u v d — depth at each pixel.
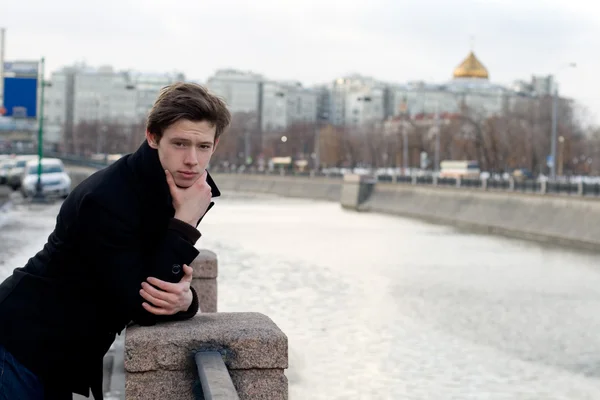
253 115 172.88
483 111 128.38
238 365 3.22
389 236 35.41
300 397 9.97
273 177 89.06
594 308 17.16
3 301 3.16
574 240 32.44
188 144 3.14
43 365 3.14
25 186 42.81
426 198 50.12
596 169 103.38
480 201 42.91
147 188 3.17
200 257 8.72
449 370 11.63
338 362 11.77
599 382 11.24
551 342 13.80
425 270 23.22
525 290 19.69
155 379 3.18
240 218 46.38
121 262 3.09
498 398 10.23
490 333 14.36
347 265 23.67
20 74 41.25
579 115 112.44
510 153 87.06
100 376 3.32
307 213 53.38
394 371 11.45
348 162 126.56
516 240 35.00
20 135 142.50
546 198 36.41
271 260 24.23
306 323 14.55
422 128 108.88
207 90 3.24
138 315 3.18
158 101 3.17
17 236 23.83
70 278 3.15
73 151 174.62
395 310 16.23
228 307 15.92
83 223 3.07
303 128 147.38
